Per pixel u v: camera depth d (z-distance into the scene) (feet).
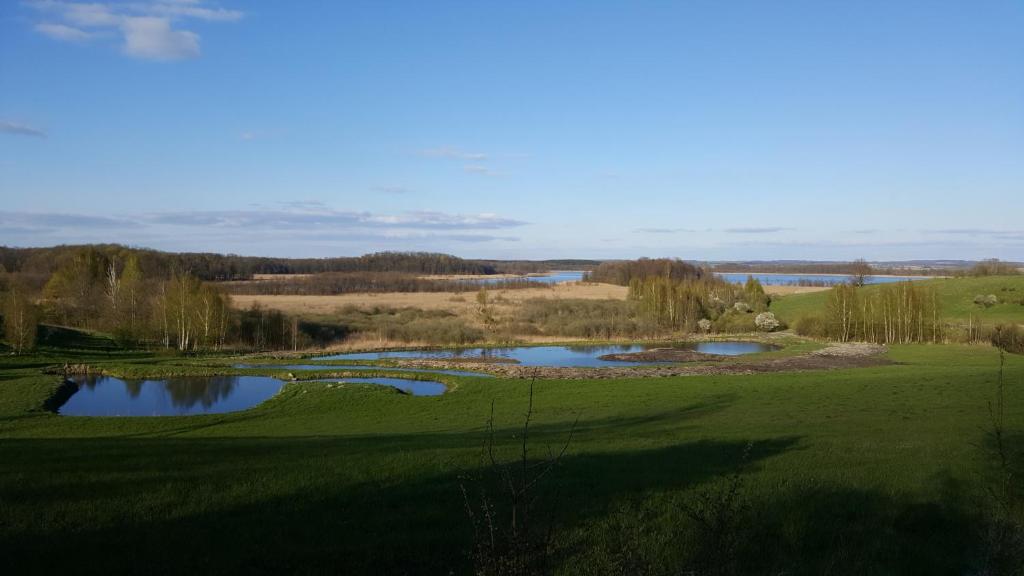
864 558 24.62
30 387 119.96
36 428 87.81
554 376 141.08
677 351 203.92
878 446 52.75
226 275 428.97
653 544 25.53
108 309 222.07
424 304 307.99
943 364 156.76
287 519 29.91
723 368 153.79
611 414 90.02
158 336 201.98
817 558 24.75
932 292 228.63
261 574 22.94
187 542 26.20
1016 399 89.15
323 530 28.12
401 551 25.21
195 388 132.77
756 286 317.01
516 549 18.01
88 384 136.15
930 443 53.78
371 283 422.82
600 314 271.08
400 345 213.25
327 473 40.34
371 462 44.86
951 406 85.20
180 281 208.54
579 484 37.04
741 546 24.64
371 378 145.48
